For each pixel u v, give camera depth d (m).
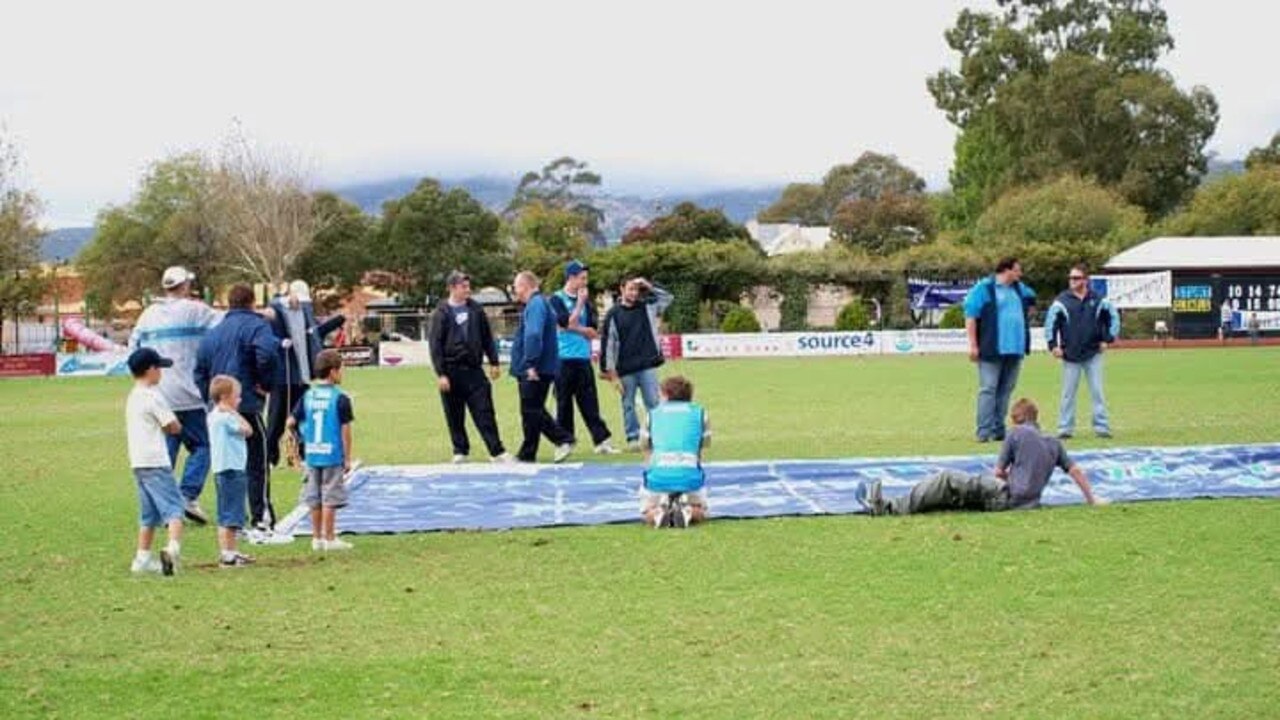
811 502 12.11
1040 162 81.06
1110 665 6.84
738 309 53.22
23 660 7.48
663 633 7.73
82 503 13.75
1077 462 13.72
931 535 10.44
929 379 31.52
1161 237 64.12
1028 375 31.20
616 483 13.50
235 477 10.12
